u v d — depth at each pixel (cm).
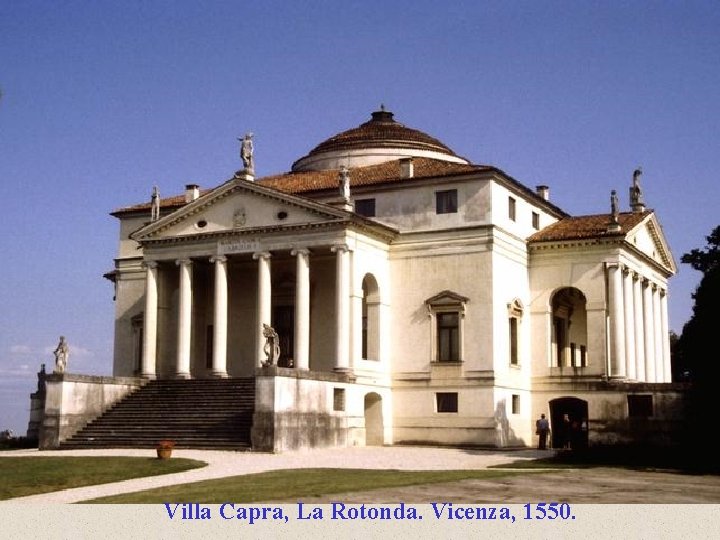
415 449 5975
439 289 6531
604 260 6844
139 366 7456
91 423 5934
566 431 6475
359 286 6325
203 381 6234
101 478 3812
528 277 7044
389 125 8306
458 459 5081
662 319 8262
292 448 5325
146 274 6788
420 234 6625
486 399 6294
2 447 6241
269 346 5406
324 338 6675
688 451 5488
